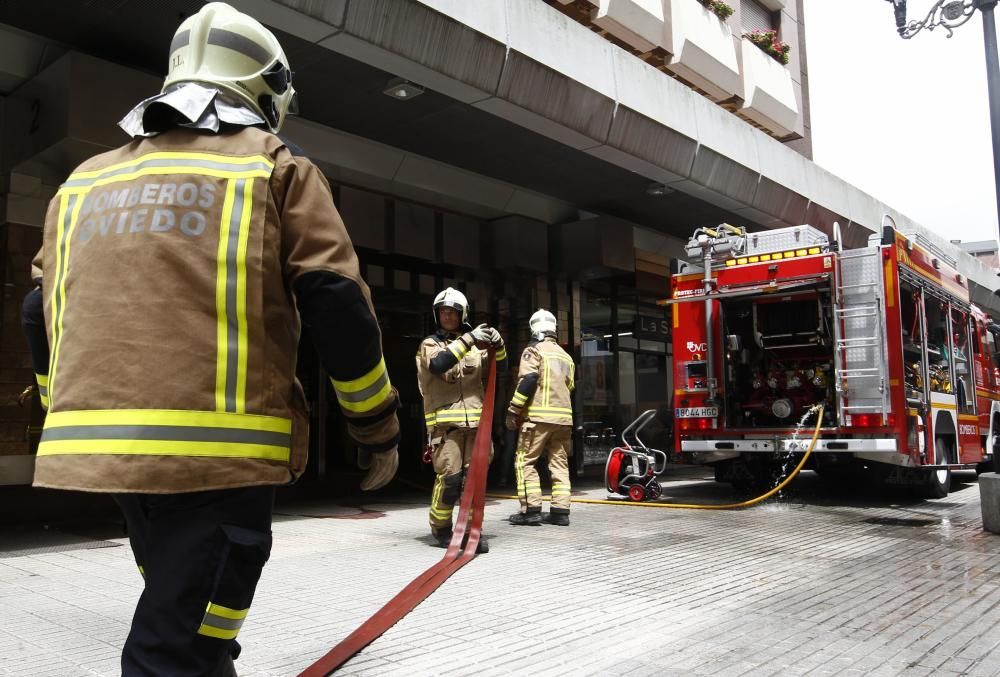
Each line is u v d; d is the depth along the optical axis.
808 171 14.24
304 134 9.65
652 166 11.02
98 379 1.52
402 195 11.48
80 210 1.71
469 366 6.01
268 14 6.77
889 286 8.32
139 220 1.59
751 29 18.12
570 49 9.22
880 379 8.24
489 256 12.92
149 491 1.46
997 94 7.48
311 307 1.61
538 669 3.08
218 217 1.60
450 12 7.68
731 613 3.98
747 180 12.57
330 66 7.98
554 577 4.86
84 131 7.36
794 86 19.55
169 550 1.53
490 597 4.31
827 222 15.10
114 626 3.75
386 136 10.00
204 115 1.70
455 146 10.39
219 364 1.55
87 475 1.48
